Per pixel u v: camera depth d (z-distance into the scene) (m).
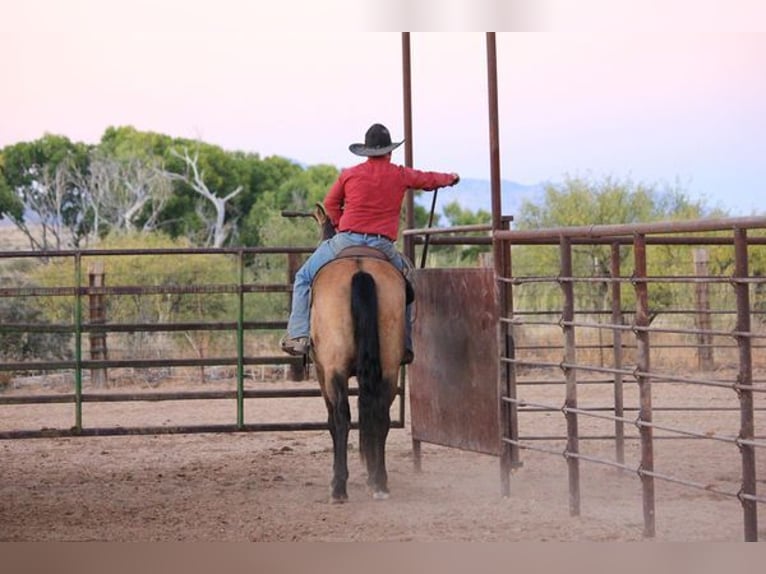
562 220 48.09
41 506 14.17
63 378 31.86
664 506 13.41
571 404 12.66
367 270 13.70
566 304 12.59
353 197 14.38
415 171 14.76
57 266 38.62
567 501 13.80
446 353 15.14
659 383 28.91
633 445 18.75
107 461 18.12
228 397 19.69
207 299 37.53
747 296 10.12
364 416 13.53
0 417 24.97
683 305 34.59
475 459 17.66
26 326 19.78
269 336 36.88
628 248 36.88
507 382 13.98
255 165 83.94
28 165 79.12
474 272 14.35
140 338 34.41
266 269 43.31
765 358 31.08
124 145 80.62
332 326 13.57
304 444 19.95
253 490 15.14
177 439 20.88
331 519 12.93
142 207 77.81
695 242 15.70
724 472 15.86
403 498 14.22
